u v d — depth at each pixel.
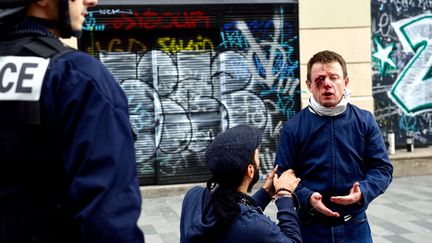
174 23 8.12
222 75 8.37
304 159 2.93
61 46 1.66
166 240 5.90
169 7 8.08
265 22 8.41
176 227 6.44
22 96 1.55
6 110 1.56
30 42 1.64
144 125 8.25
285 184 2.48
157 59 8.20
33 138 1.55
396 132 9.34
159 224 6.61
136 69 8.16
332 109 2.86
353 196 2.66
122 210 1.47
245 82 8.43
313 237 2.83
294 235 2.30
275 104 8.52
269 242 2.12
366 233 2.89
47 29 1.72
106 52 8.05
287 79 8.53
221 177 2.20
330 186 2.83
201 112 8.38
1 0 1.63
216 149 2.23
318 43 8.58
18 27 1.69
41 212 1.54
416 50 9.26
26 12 1.69
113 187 1.47
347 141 2.85
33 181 1.54
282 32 8.46
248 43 8.38
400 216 6.66
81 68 1.58
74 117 1.52
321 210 2.71
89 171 1.48
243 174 2.21
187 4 8.12
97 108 1.53
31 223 1.53
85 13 1.83
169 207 7.47
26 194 1.54
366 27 8.73
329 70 2.84
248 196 2.29
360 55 8.73
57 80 1.56
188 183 8.39
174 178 8.37
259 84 8.46
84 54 1.64
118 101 1.60
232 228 2.13
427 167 8.93
